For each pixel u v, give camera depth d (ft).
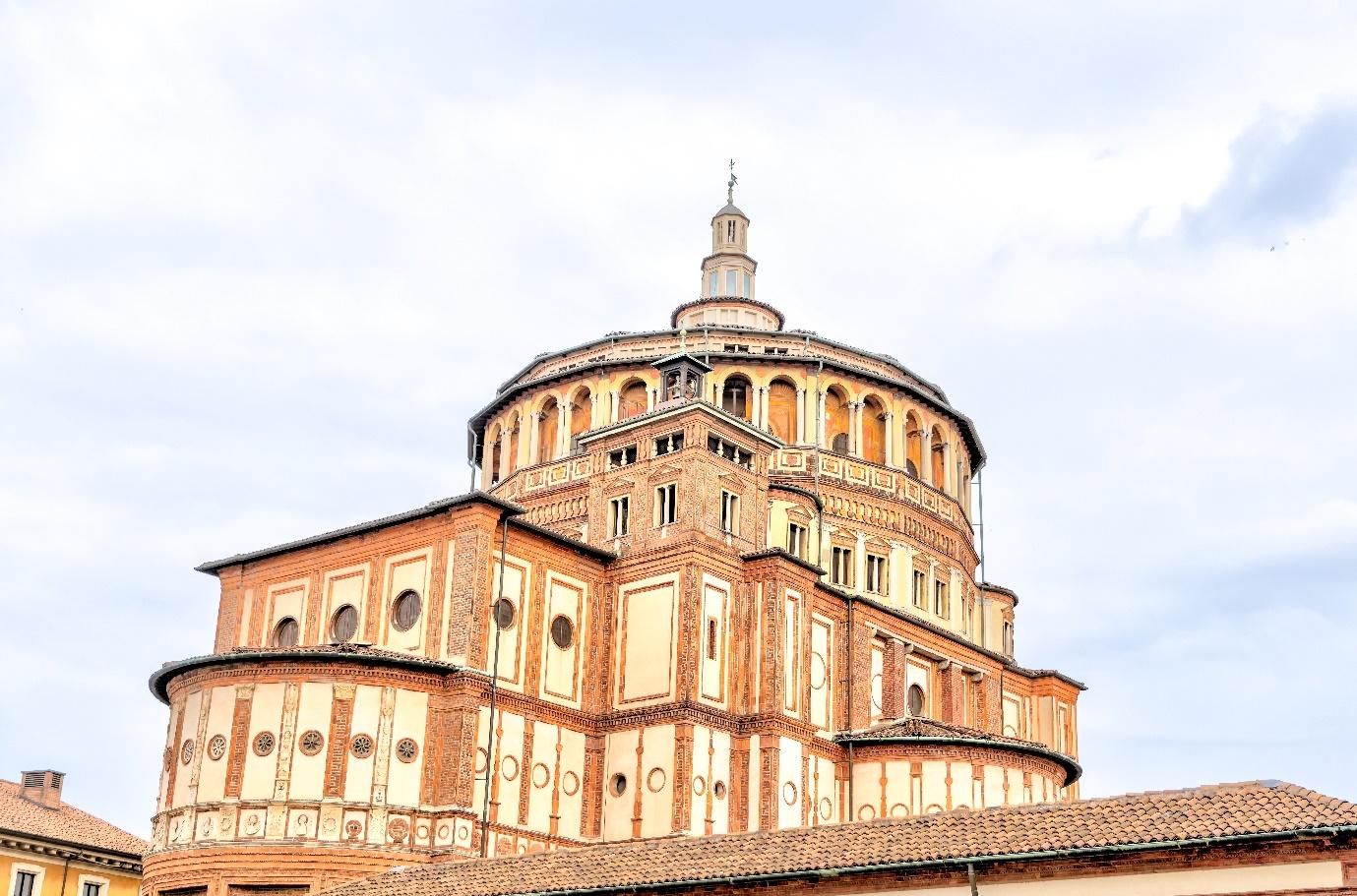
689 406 200.85
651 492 202.49
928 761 202.59
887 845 114.01
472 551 183.21
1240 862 97.04
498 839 175.32
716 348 246.68
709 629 193.98
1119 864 101.19
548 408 249.55
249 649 183.62
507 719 181.47
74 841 241.55
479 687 177.06
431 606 184.65
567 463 232.12
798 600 204.23
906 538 241.96
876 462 245.86
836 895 112.27
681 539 195.00
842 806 203.21
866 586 233.14
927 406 257.96
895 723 210.79
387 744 171.94
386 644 188.03
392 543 193.36
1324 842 93.97
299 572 203.51
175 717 181.37
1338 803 98.32
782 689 196.13
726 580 198.59
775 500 226.17
